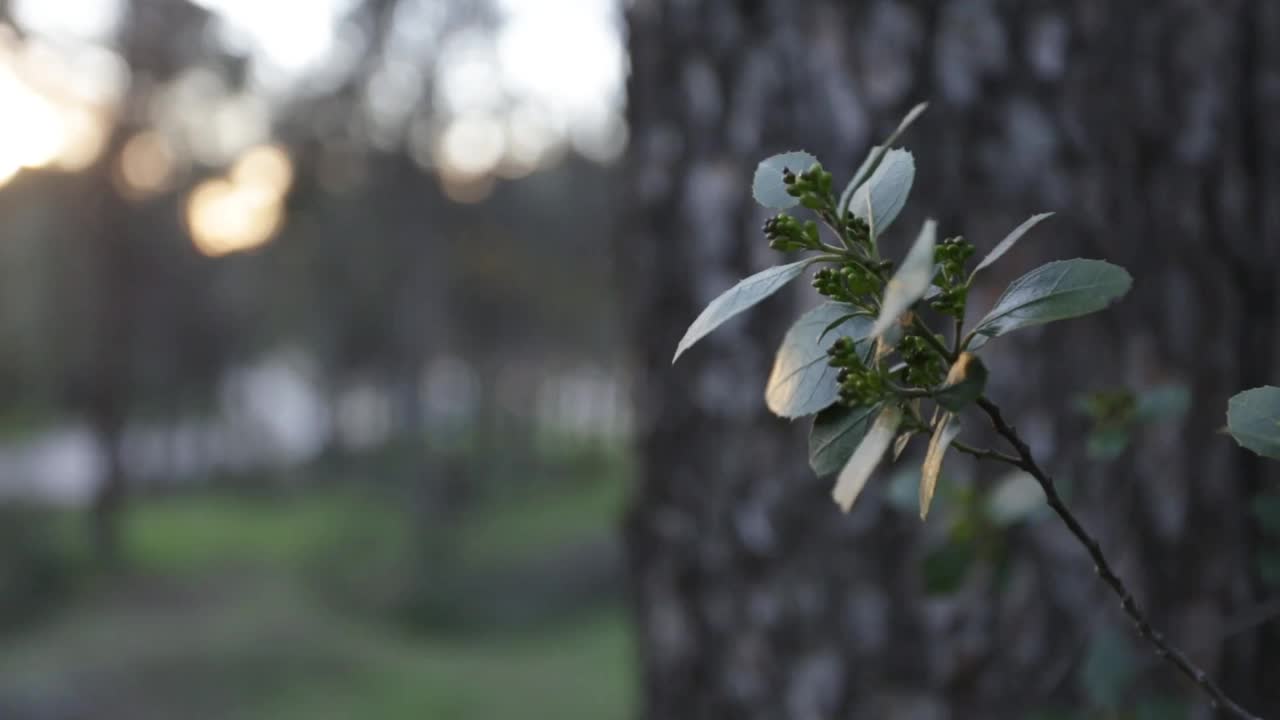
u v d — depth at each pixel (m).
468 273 35.25
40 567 19.52
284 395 63.53
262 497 38.78
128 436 32.31
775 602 2.71
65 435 45.28
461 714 13.85
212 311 34.66
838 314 0.89
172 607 20.28
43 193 28.83
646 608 2.96
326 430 41.94
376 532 21.61
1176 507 2.44
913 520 2.54
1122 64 2.51
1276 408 0.91
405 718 13.56
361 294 35.19
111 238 28.59
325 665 15.81
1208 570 2.43
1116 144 2.50
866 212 0.85
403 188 32.81
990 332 0.83
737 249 2.78
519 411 41.59
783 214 0.83
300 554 26.02
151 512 34.84
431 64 31.20
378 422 42.31
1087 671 1.82
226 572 24.11
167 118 29.64
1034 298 0.83
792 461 2.70
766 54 2.72
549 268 36.69
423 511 21.58
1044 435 2.47
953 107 2.54
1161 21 2.51
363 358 37.62
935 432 0.83
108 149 28.47
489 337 37.38
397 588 19.12
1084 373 2.47
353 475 39.72
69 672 15.16
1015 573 2.49
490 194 36.06
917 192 2.53
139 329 30.69
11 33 25.05
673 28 2.87
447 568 20.16
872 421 0.87
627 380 3.04
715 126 2.80
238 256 34.44
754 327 2.76
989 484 2.43
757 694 2.74
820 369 0.88
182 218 31.27
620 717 13.67
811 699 2.66
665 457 2.90
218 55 28.77
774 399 0.88
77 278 29.45
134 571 23.78
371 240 33.88
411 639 17.86
